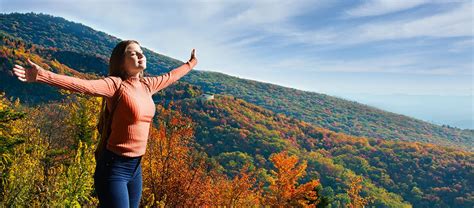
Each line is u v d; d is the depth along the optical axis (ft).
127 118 7.03
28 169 21.42
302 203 92.63
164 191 45.93
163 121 47.14
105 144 7.18
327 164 382.22
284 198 93.61
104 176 7.04
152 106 7.57
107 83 6.81
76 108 62.28
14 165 21.15
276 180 96.17
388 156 490.08
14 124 44.42
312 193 94.17
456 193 389.60
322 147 531.91
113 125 7.07
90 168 21.42
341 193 313.73
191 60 9.10
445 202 385.09
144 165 45.85
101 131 7.39
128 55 7.13
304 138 539.29
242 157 338.75
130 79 7.32
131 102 7.00
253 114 556.10
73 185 20.81
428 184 423.64
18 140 31.63
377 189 361.71
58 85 5.88
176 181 46.88
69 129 62.44
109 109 7.11
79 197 21.59
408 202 360.48
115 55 7.20
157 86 7.97
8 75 325.21
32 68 5.49
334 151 519.19
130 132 7.08
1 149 29.43
